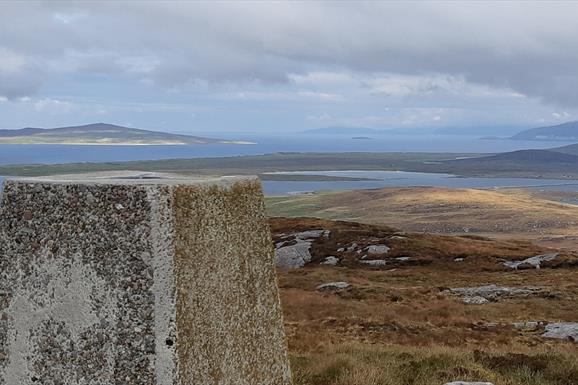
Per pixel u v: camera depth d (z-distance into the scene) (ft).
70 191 14.56
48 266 14.64
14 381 14.85
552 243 428.56
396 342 73.51
